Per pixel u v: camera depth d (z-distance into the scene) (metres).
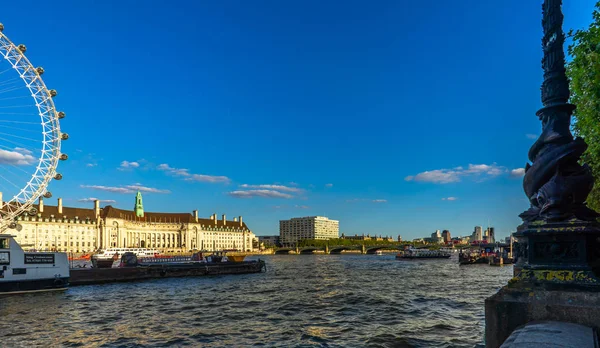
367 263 148.38
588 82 17.25
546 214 6.17
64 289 53.72
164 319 34.94
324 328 30.23
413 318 33.50
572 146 6.14
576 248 5.84
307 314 36.62
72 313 38.25
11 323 33.47
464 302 42.53
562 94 6.43
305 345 25.38
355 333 28.27
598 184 17.47
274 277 81.38
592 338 4.72
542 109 6.62
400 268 112.81
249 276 84.00
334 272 95.81
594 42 16.30
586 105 17.88
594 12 16.59
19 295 49.31
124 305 43.25
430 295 48.94
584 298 5.38
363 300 44.84
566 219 6.00
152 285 65.50
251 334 28.69
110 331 30.12
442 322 31.53
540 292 5.73
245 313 37.69
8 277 48.53
